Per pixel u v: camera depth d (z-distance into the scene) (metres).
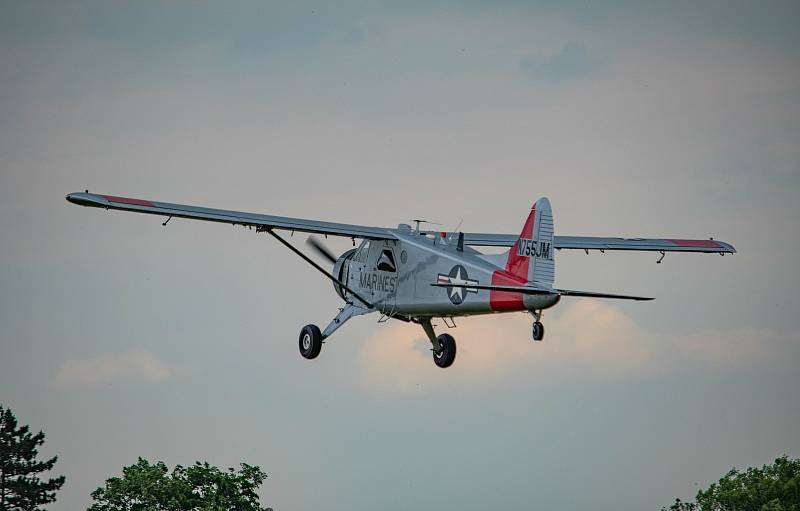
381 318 105.25
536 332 90.00
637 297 82.69
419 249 101.50
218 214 101.38
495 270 93.75
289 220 104.56
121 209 97.50
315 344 110.50
